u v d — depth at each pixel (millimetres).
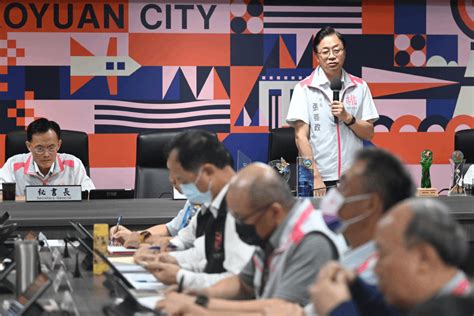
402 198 2861
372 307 2535
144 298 3674
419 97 9266
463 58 9281
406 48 9211
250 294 3701
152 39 9008
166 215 5863
